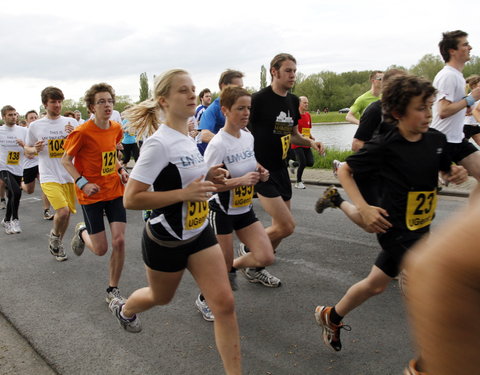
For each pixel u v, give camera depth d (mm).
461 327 731
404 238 2510
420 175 2496
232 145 3506
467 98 4715
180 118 2498
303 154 9000
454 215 816
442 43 4891
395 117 2494
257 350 3064
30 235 6633
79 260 5289
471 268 704
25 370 2959
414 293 792
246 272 4227
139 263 5070
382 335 3166
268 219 6871
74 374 2865
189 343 3209
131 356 3061
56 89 5242
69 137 4012
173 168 2422
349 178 2645
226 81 4703
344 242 5344
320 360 2904
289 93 4359
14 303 4070
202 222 2539
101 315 3740
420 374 1239
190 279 4449
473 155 3785
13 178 6832
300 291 4016
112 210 4023
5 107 7008
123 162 12398
